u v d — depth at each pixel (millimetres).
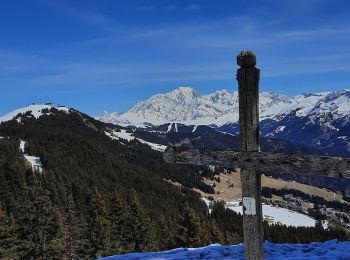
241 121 7785
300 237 91188
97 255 55875
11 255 52000
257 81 7676
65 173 116375
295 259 11906
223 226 98438
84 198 88000
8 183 75562
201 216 93562
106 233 57219
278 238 86250
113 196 61594
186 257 13320
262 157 7488
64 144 157875
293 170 7172
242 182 7824
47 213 57688
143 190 137125
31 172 85562
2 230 52125
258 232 7816
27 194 69188
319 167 6957
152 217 84125
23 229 56469
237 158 7707
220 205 117188
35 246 55625
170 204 123938
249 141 7719
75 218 56562
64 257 53906
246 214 7844
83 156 150000
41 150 135250
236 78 7809
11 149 120875
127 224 61094
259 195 7828
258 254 7852
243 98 7742
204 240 57031
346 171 6723
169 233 66812
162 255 13977
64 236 54312
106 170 142375
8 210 66562
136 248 61812
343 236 94938
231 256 12938
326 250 12875
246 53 7617
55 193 83500
